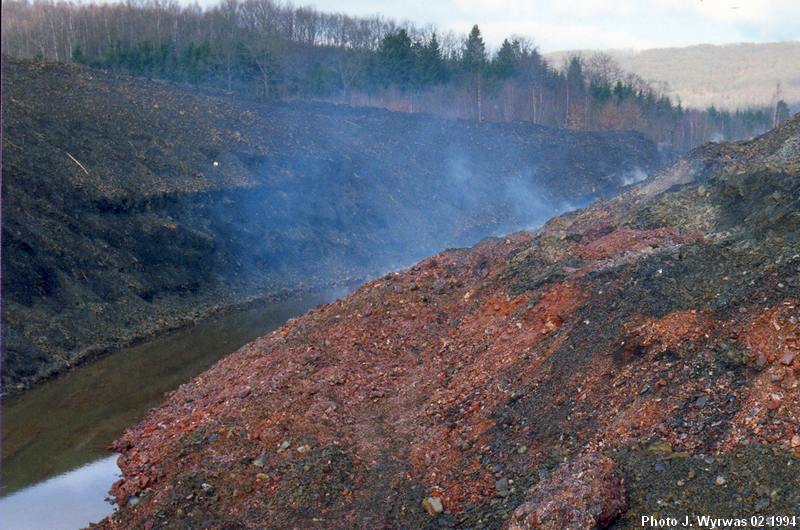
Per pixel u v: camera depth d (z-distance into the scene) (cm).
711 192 1633
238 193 3164
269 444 1260
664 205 1670
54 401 1734
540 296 1427
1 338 1889
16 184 2389
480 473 1109
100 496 1296
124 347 2127
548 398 1171
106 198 2608
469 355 1412
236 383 1534
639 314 1209
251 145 3584
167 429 1455
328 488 1143
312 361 1515
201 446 1302
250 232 3059
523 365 1275
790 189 1415
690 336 1119
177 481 1207
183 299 2561
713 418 990
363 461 1195
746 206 1501
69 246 2345
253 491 1164
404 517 1066
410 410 1328
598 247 1552
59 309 2147
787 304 1066
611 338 1197
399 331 1586
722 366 1052
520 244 1791
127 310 2319
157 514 1138
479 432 1181
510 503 1019
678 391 1047
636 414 1049
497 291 1566
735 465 912
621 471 961
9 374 1808
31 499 1291
